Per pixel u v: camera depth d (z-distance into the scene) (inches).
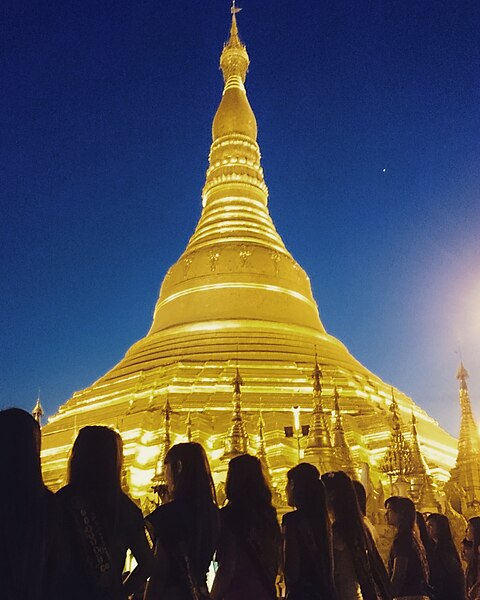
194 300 2571.4
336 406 1612.9
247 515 434.6
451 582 614.5
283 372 2231.8
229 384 2169.0
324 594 437.1
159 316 2689.5
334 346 2554.1
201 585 389.4
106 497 365.1
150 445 2004.2
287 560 446.3
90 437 379.9
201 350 2337.6
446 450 2388.0
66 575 343.9
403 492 1499.8
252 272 2605.8
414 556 560.4
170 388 2180.1
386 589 491.2
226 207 2851.9
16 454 343.3
